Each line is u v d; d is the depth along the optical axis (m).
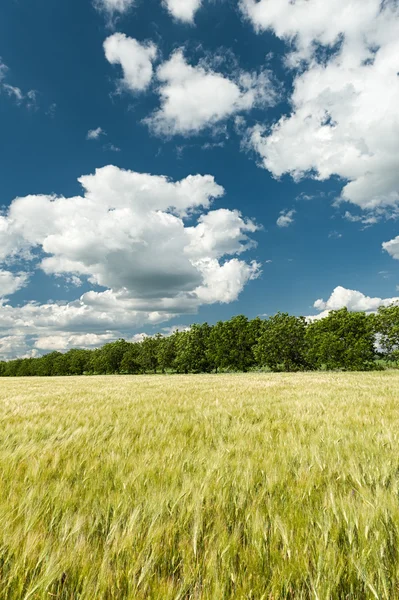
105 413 6.98
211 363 62.59
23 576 1.54
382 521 1.97
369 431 4.43
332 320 43.66
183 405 8.18
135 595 1.43
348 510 2.09
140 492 2.45
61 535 1.87
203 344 63.97
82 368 98.38
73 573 1.57
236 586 1.49
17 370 125.19
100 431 5.03
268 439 4.15
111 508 2.25
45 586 1.45
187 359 62.12
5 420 6.21
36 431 5.06
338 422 5.24
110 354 85.12
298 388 12.74
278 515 2.06
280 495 2.45
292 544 1.76
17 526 1.93
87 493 2.46
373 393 10.12
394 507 2.09
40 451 3.68
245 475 2.71
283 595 1.47
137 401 9.30
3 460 3.33
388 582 1.53
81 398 10.65
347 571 1.60
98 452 3.67
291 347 50.00
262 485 2.66
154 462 3.14
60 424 5.62
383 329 39.78
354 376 22.62
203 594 1.43
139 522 2.03
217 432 4.77
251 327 58.44
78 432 4.78
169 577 1.58
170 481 2.69
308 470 2.89
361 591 1.52
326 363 42.09
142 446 3.97
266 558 1.69
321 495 2.44
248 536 1.90
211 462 3.13
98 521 2.05
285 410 6.87
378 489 2.34
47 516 2.16
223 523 1.99
